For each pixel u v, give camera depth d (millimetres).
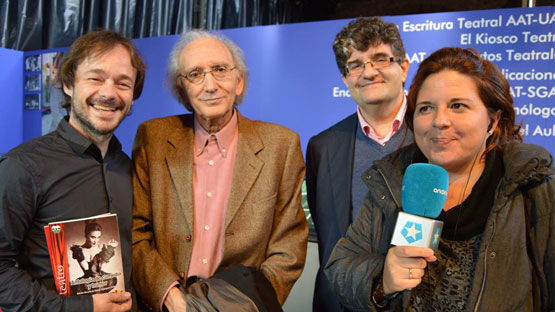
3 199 1135
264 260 1496
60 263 1128
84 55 1252
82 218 1196
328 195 1817
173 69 1531
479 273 1003
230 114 1539
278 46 2209
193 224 1465
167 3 3164
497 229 1008
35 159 1207
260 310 1249
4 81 2645
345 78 1783
